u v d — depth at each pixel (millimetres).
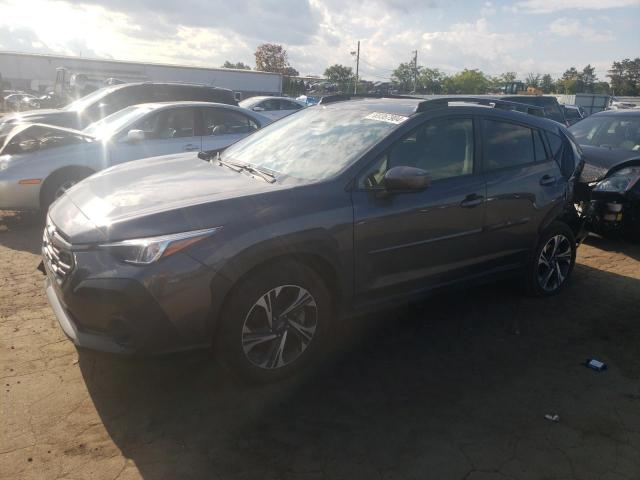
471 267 3998
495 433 2822
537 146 4445
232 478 2436
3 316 3902
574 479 2521
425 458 2609
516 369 3479
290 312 3111
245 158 4008
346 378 3287
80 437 2658
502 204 4031
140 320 2674
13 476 2383
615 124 7305
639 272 5457
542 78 101250
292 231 2990
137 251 2688
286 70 95125
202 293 2754
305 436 2736
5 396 2943
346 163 3398
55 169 6562
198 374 3246
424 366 3469
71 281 2762
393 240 3439
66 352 3432
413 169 3230
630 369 3543
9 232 6375
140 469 2467
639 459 2674
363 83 82500
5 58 36688
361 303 3449
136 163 4148
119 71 33094
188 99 10805
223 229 2834
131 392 3043
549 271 4656
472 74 90875
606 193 6016
